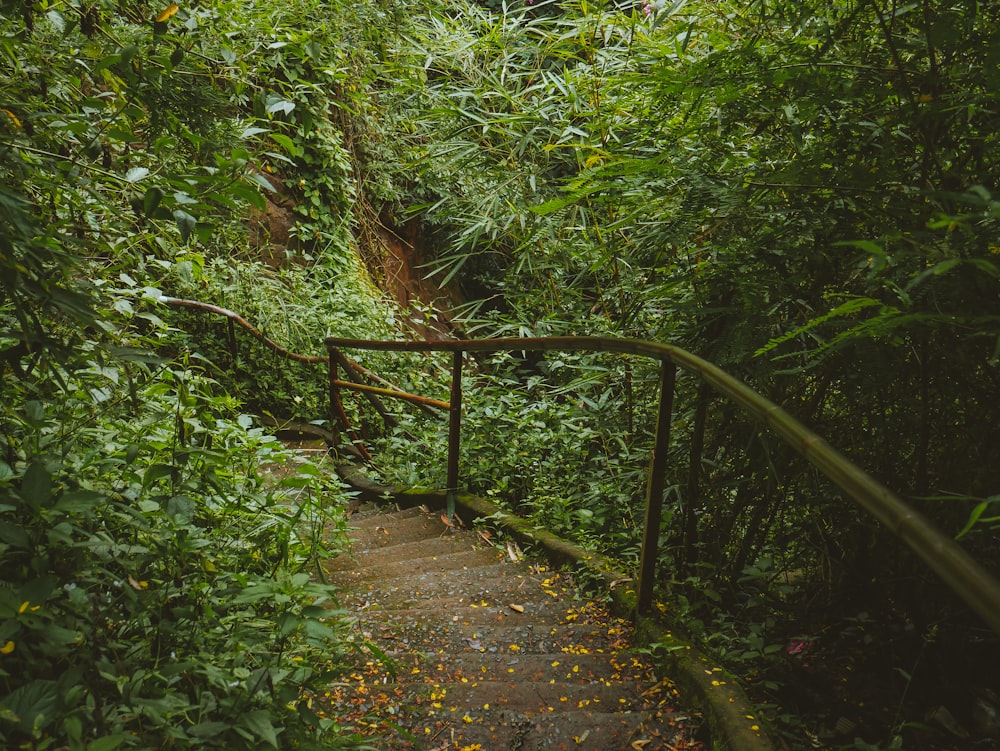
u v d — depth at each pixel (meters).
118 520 2.09
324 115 8.16
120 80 1.77
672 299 2.96
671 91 2.35
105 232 2.52
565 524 3.87
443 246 10.67
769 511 2.73
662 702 2.31
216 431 2.75
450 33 5.46
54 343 1.48
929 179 2.12
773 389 2.47
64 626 1.60
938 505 2.15
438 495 4.69
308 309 7.38
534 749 2.12
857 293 2.15
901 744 1.90
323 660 2.29
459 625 2.87
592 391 4.66
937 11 1.90
